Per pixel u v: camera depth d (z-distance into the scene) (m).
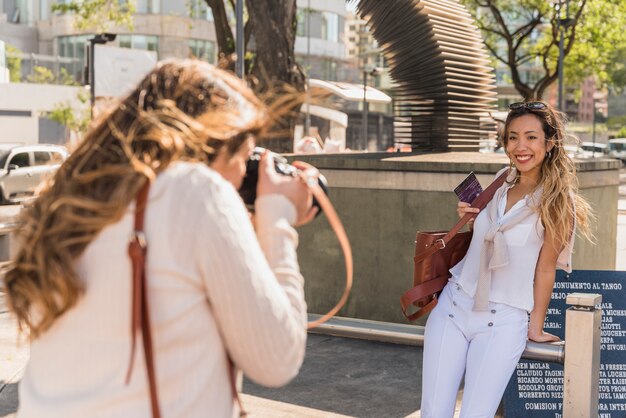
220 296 1.37
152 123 1.42
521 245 3.14
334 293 6.91
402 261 6.61
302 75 15.84
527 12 34.66
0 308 7.36
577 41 35.06
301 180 1.57
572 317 2.71
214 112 1.47
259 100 1.58
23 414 1.42
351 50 66.38
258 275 1.38
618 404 4.03
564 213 3.12
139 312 1.34
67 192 1.40
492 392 3.08
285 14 15.66
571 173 3.25
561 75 31.17
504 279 3.16
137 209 1.37
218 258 1.36
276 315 1.39
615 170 7.48
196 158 1.45
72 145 1.52
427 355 3.23
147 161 1.39
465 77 7.99
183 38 54.69
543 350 3.09
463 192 3.29
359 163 6.70
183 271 1.36
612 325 4.02
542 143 3.16
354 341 6.51
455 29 7.98
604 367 4.04
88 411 1.36
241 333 1.38
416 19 7.65
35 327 1.43
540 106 3.20
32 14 56.34
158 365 1.36
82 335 1.38
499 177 3.29
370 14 8.03
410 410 4.90
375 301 6.75
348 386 5.34
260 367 1.41
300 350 1.46
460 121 8.07
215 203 1.38
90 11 27.94
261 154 1.61
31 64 49.66
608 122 75.56
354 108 61.25
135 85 1.56
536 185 3.22
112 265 1.37
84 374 1.38
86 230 1.36
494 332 3.12
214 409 1.41
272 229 1.51
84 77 25.20
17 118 41.88
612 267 7.64
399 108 8.33
